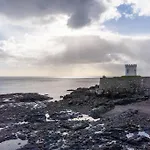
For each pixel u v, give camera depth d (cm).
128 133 3334
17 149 3027
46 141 3200
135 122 3841
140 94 6331
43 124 4181
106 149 2766
